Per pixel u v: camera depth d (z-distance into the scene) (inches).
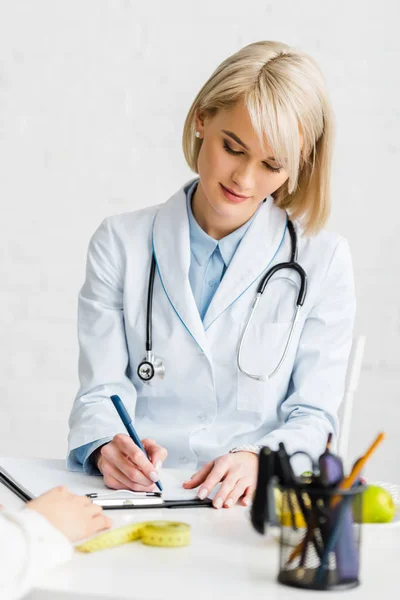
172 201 76.0
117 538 43.1
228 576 38.6
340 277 74.1
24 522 39.8
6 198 121.0
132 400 70.9
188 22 118.4
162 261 73.1
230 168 66.0
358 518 38.3
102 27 119.2
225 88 65.9
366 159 118.6
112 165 120.2
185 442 70.1
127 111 119.6
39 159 120.6
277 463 39.0
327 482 37.8
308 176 73.5
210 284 74.4
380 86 118.0
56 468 64.1
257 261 72.9
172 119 119.1
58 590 36.3
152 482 57.4
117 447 59.5
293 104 65.3
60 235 120.5
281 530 38.0
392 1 117.6
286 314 72.2
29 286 120.8
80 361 72.8
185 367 71.1
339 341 72.4
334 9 117.6
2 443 120.9
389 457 118.6
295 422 67.1
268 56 66.9
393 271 119.3
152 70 119.0
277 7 117.6
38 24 119.5
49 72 119.8
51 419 120.5
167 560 40.8
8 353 121.0
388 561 42.0
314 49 117.7
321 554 37.2
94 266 75.0
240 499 56.1
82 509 45.5
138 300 73.0
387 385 119.0
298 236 75.4
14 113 120.3
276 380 71.1
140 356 72.5
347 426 78.2
